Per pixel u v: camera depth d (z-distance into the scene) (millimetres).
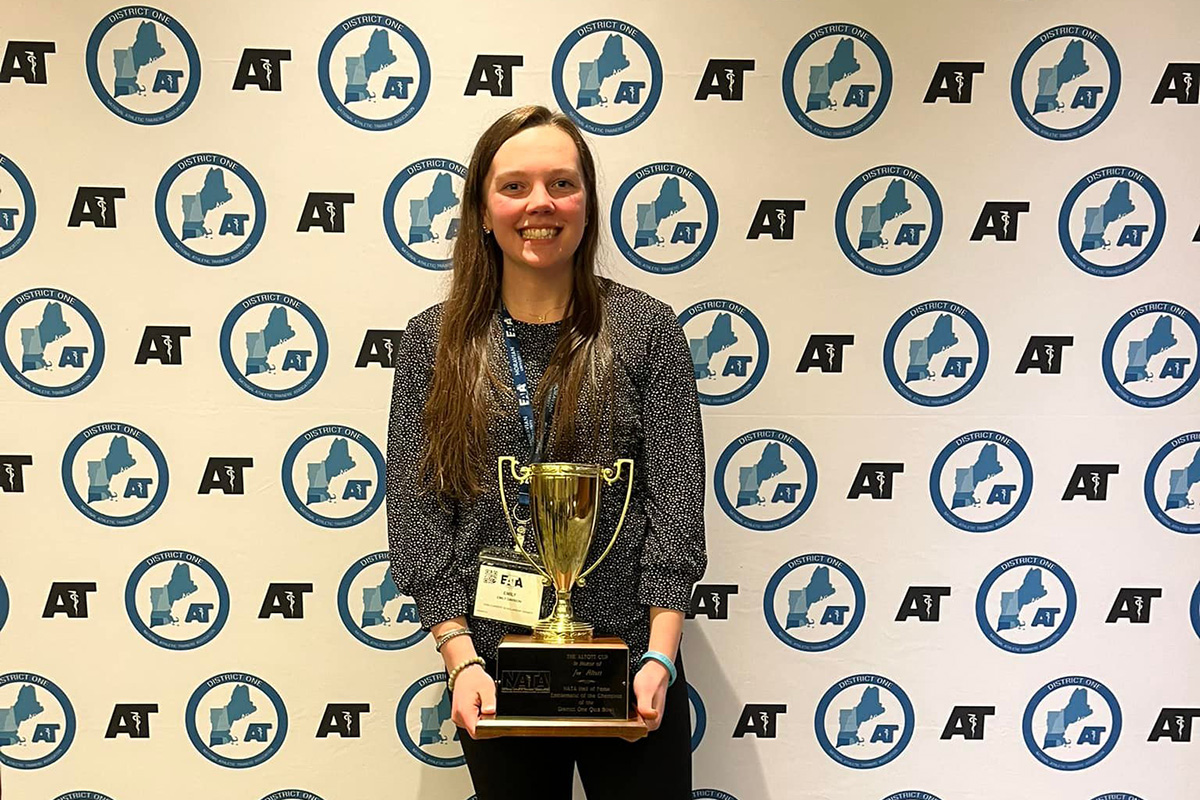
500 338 1131
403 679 1473
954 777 1512
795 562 1465
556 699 1046
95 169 1361
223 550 1433
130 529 1422
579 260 1139
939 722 1502
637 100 1379
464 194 1149
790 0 1372
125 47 1345
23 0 1330
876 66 1388
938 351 1436
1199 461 1468
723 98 1384
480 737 1035
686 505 1079
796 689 1487
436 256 1396
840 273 1419
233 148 1365
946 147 1406
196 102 1357
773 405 1437
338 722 1473
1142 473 1467
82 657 1440
